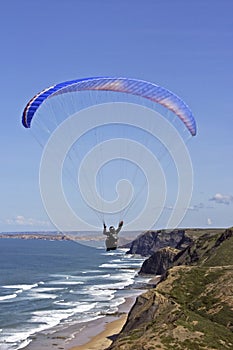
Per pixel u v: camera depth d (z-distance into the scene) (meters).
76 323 73.81
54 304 91.94
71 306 89.50
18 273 154.75
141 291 110.88
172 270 68.19
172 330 43.72
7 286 120.69
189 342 41.88
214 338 43.12
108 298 99.75
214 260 86.31
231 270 65.25
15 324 73.12
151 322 49.78
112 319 76.75
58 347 59.94
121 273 157.88
